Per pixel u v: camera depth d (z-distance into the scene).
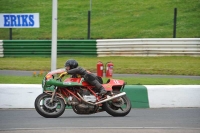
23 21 45.38
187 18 61.47
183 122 20.14
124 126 18.89
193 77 37.47
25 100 24.95
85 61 46.38
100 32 58.94
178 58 47.00
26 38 59.47
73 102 21.39
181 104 25.81
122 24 61.00
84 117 21.72
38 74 35.88
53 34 33.28
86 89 21.59
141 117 21.67
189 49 47.44
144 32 57.84
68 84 21.25
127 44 48.22
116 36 57.22
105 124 19.39
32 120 20.42
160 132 17.50
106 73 36.38
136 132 17.45
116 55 48.47
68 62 21.56
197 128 18.55
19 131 17.47
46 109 21.25
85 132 17.33
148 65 43.56
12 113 22.84
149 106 25.47
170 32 57.38
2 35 61.09
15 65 44.12
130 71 40.72
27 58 49.06
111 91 21.86
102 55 48.72
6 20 45.47
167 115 22.41
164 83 30.94
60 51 49.16
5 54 49.72
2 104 24.86
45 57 49.41
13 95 24.98
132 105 25.31
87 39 51.72
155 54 47.88
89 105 21.47
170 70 40.91
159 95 25.62
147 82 31.59
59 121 20.17
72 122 19.89
